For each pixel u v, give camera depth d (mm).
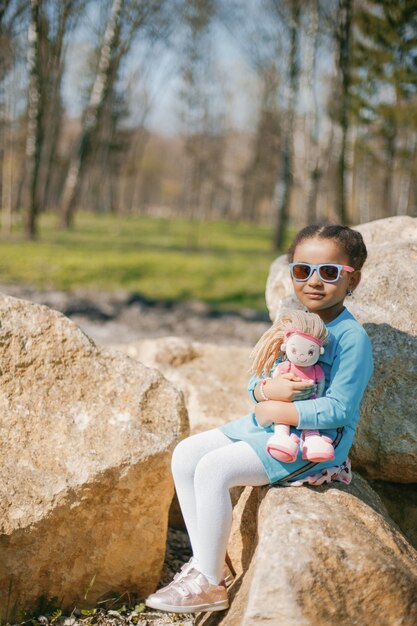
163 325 10648
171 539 3697
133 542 2998
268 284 3842
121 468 2891
